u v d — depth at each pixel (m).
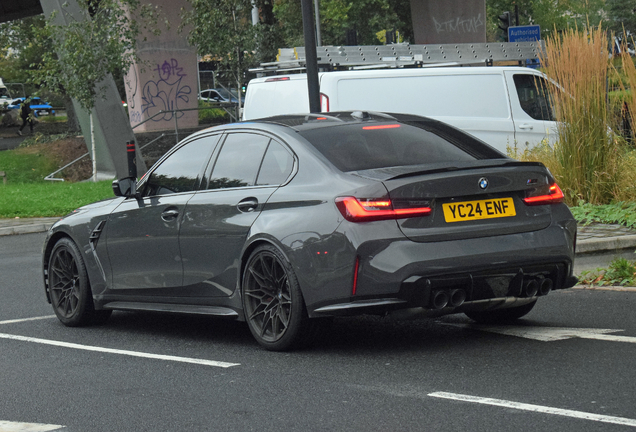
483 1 39.12
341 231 5.66
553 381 5.06
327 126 6.54
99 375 5.82
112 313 8.70
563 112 12.46
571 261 6.16
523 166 6.07
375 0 49.78
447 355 5.89
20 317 8.41
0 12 40.94
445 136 6.64
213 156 6.96
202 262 6.71
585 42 11.99
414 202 5.64
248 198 6.40
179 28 26.92
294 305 5.97
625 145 12.44
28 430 4.58
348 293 5.65
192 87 37.00
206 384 5.43
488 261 5.70
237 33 26.64
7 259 13.19
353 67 17.47
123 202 7.59
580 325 6.73
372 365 5.70
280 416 4.64
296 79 15.75
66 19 24.97
